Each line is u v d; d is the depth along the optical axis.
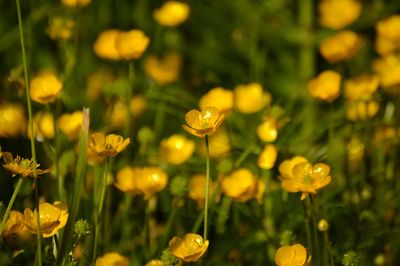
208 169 1.01
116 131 1.30
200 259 1.05
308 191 1.03
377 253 1.17
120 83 1.32
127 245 1.18
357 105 1.27
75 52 1.35
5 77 1.36
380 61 1.42
